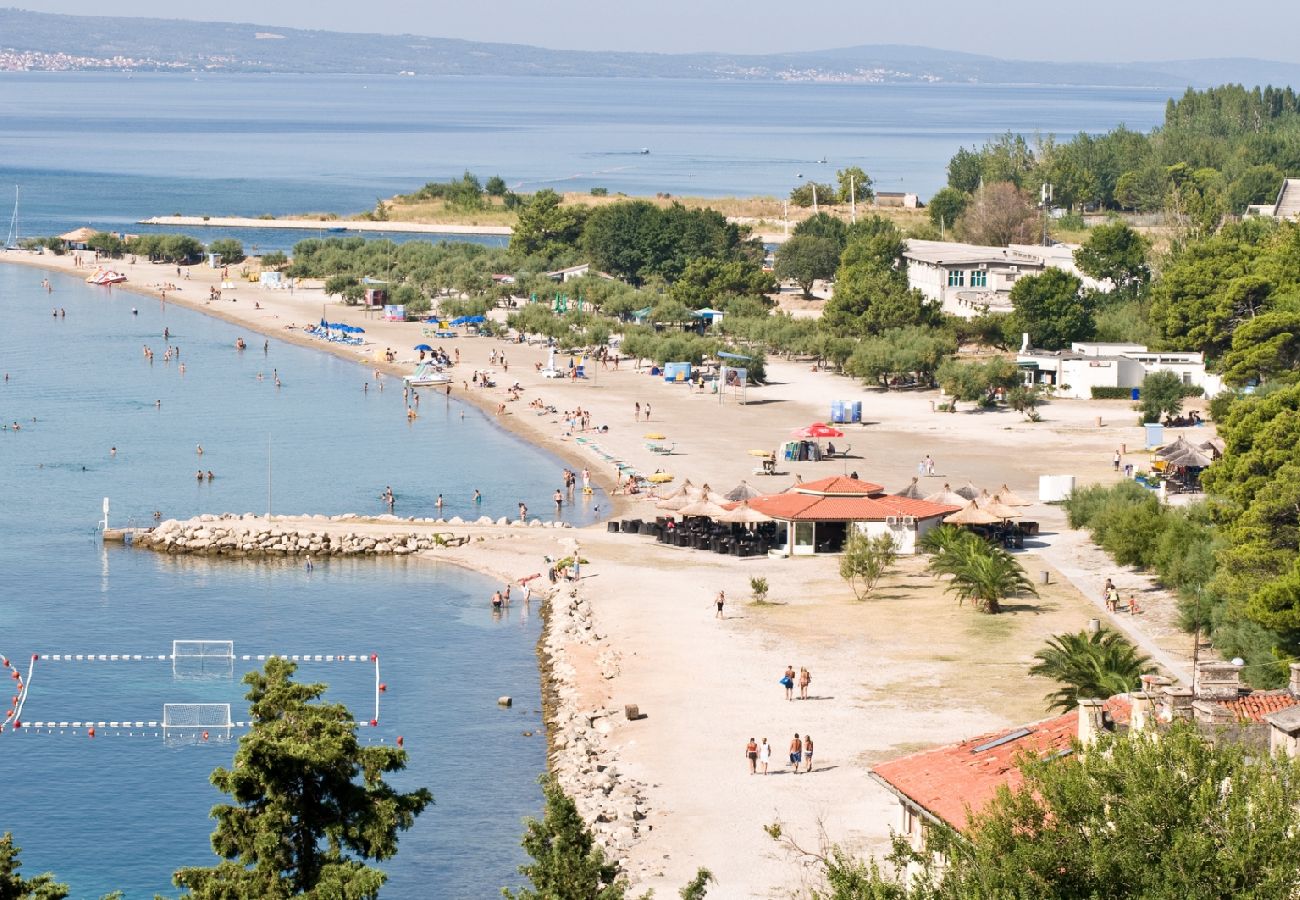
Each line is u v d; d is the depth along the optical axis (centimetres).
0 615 19850
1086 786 7481
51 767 15100
